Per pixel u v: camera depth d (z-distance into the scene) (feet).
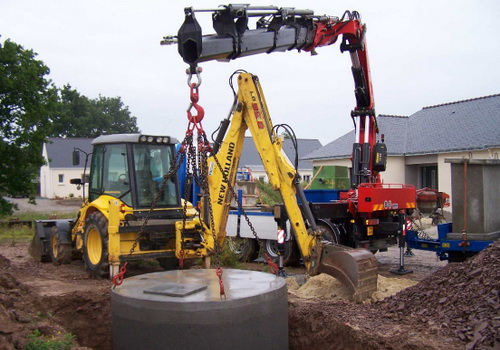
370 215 38.11
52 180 178.91
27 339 17.83
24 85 77.25
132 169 33.47
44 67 80.48
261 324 17.47
